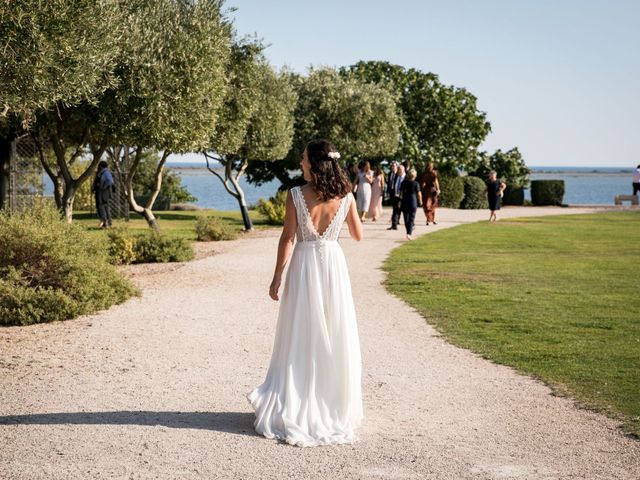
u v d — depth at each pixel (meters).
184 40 14.38
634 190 44.50
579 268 14.71
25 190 23.42
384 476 4.12
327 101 33.22
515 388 6.13
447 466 4.29
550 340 8.12
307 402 4.82
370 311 9.89
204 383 6.14
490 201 29.62
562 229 25.42
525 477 4.14
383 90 35.62
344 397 4.85
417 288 11.96
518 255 17.12
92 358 7.00
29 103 8.82
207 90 15.01
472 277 13.32
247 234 23.02
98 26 9.41
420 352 7.48
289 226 5.00
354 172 28.56
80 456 4.38
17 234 9.37
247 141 23.66
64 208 15.75
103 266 10.22
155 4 14.53
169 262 15.52
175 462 4.30
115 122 14.23
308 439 4.65
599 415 5.39
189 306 10.10
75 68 8.99
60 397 5.66
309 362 4.87
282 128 24.47
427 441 4.75
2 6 7.98
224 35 15.73
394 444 4.68
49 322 8.86
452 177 40.34
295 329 4.90
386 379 6.38
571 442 4.76
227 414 5.27
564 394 5.95
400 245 19.14
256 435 4.80
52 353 7.20
